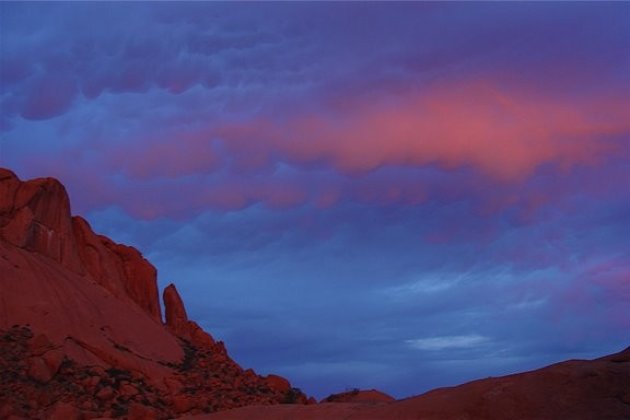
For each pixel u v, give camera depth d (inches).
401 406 1120.2
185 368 2135.8
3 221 2170.3
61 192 2315.5
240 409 1339.8
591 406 987.9
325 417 1217.4
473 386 1091.9
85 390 1749.5
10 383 1676.9
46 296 2023.9
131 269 2458.2
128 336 2108.8
